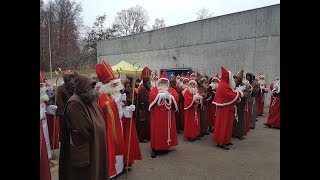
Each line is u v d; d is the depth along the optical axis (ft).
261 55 51.21
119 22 143.64
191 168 17.42
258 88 32.65
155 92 20.07
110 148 14.42
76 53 115.55
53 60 106.01
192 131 24.06
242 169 17.24
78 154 10.46
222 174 16.39
